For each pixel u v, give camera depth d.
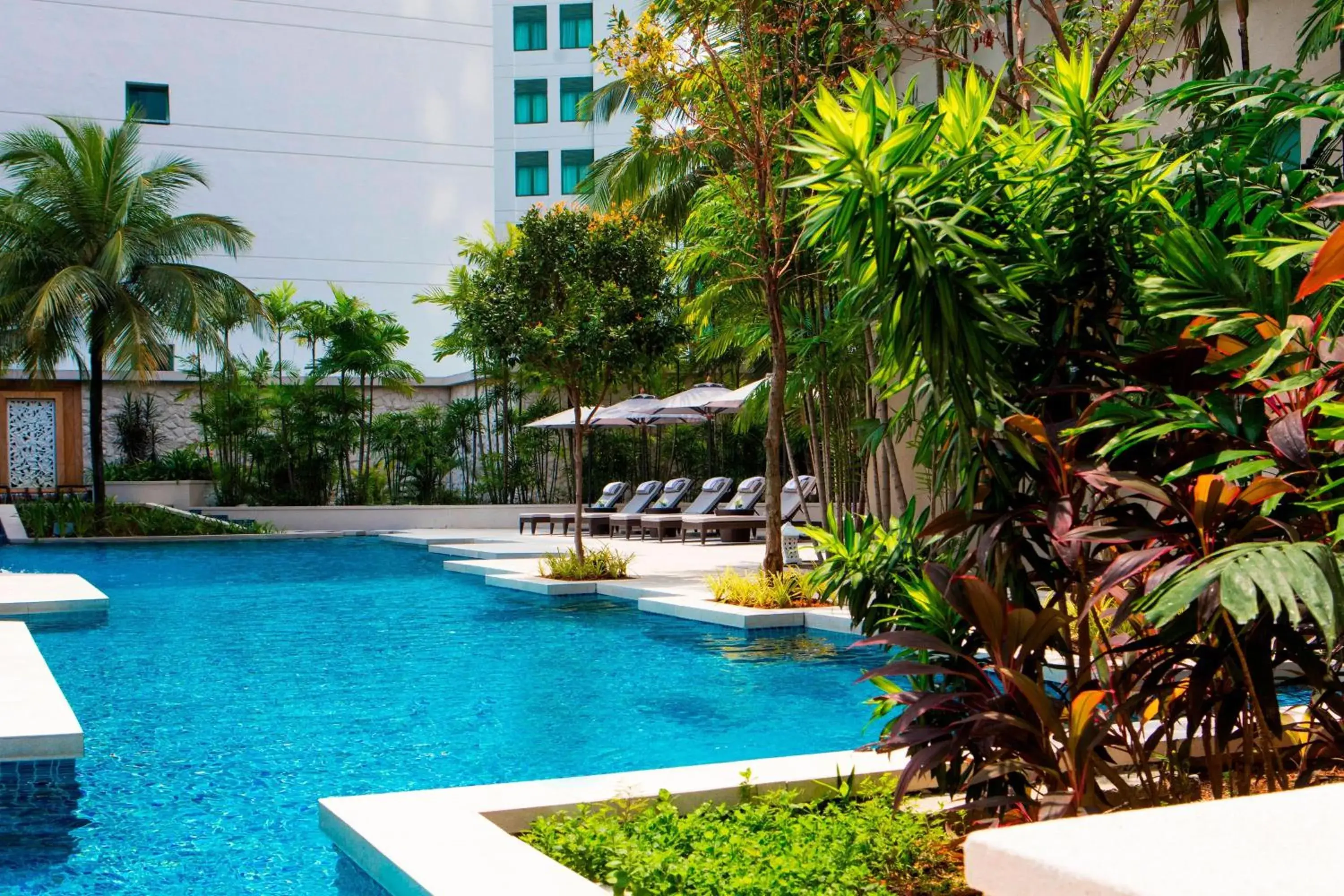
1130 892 0.92
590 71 36.22
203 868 4.03
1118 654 3.25
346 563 17.33
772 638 9.57
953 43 9.48
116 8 29.84
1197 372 2.99
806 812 4.07
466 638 9.78
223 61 31.02
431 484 25.91
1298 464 2.77
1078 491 3.18
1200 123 6.60
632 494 25.77
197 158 30.69
